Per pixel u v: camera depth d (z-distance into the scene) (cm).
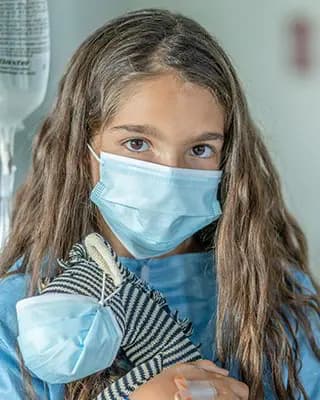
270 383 145
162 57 132
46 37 169
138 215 136
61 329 118
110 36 140
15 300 139
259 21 286
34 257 143
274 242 155
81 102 142
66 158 146
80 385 130
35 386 131
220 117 136
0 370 132
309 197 299
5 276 145
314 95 296
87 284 125
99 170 141
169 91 130
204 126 132
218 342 143
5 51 165
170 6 262
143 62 132
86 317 119
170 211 134
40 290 133
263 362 146
